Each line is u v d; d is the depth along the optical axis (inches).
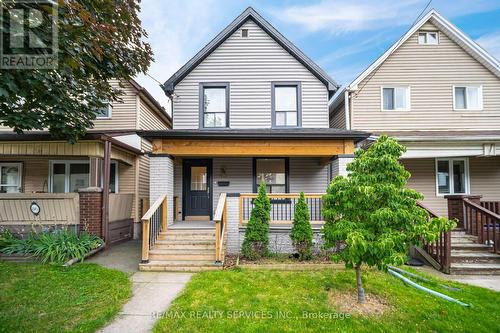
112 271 207.0
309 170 357.7
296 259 237.8
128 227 355.9
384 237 138.3
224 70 360.5
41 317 136.0
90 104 217.5
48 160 376.8
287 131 280.5
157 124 475.2
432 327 130.0
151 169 278.8
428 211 251.9
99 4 176.2
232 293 166.9
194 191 354.6
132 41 210.2
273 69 360.8
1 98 156.4
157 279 197.6
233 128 352.5
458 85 378.6
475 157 366.3
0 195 269.9
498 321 136.5
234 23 358.0
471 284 195.5
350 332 124.0
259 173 357.4
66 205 274.4
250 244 241.1
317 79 360.2
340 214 163.3
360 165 154.9
